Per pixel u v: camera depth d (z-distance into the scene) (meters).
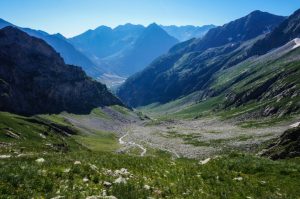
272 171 29.27
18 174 19.28
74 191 18.44
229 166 30.19
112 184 21.20
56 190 18.53
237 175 27.84
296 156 59.03
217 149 126.12
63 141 116.00
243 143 133.00
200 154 119.25
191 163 32.16
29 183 18.58
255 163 30.70
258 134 157.75
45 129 125.56
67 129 169.00
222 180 26.25
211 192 23.30
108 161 28.31
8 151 53.06
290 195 24.31
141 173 25.80
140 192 20.16
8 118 111.75
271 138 135.50
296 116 185.50
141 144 162.62
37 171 20.80
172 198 20.75
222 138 159.62
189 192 22.47
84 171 22.36
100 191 19.36
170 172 27.17
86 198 17.53
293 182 27.02
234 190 23.94
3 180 18.31
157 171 27.03
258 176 28.55
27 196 17.00
